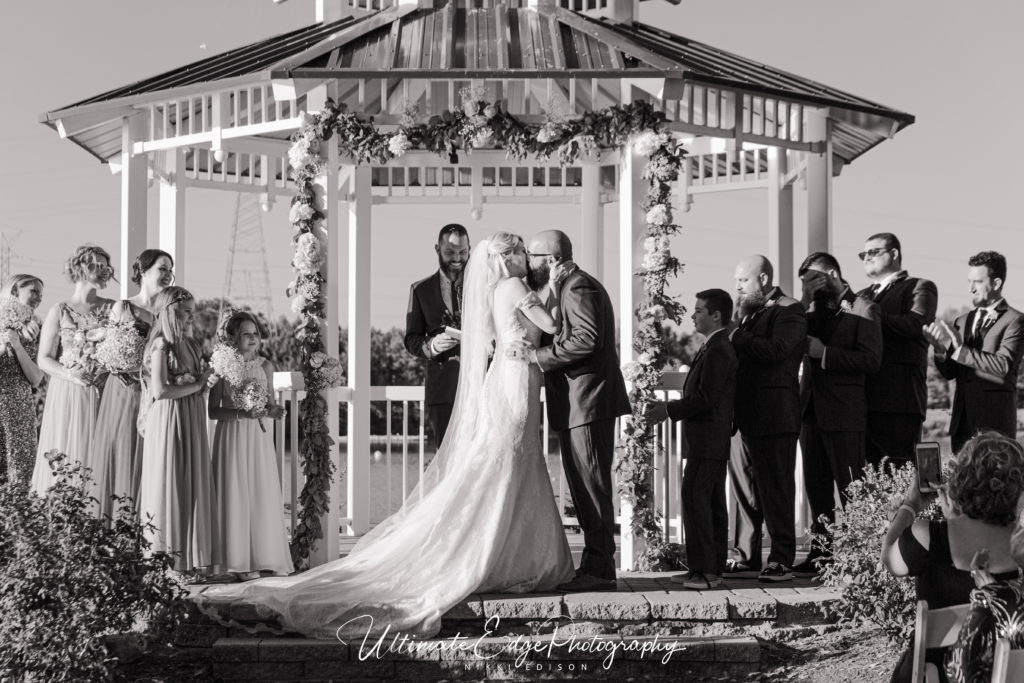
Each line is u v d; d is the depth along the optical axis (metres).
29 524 5.46
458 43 8.03
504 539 6.23
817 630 6.14
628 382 7.84
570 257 6.73
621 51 8.00
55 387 7.17
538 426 6.50
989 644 3.76
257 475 7.04
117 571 5.52
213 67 8.50
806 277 7.26
